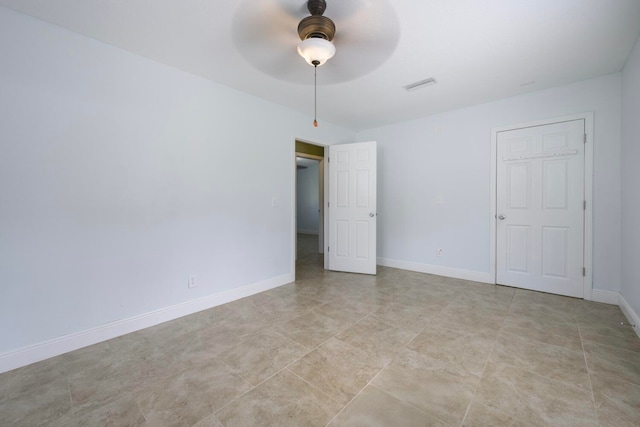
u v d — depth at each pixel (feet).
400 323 7.55
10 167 5.64
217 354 6.06
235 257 9.60
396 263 13.98
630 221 7.64
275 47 6.98
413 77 8.67
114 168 6.95
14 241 5.68
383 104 11.09
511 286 10.71
